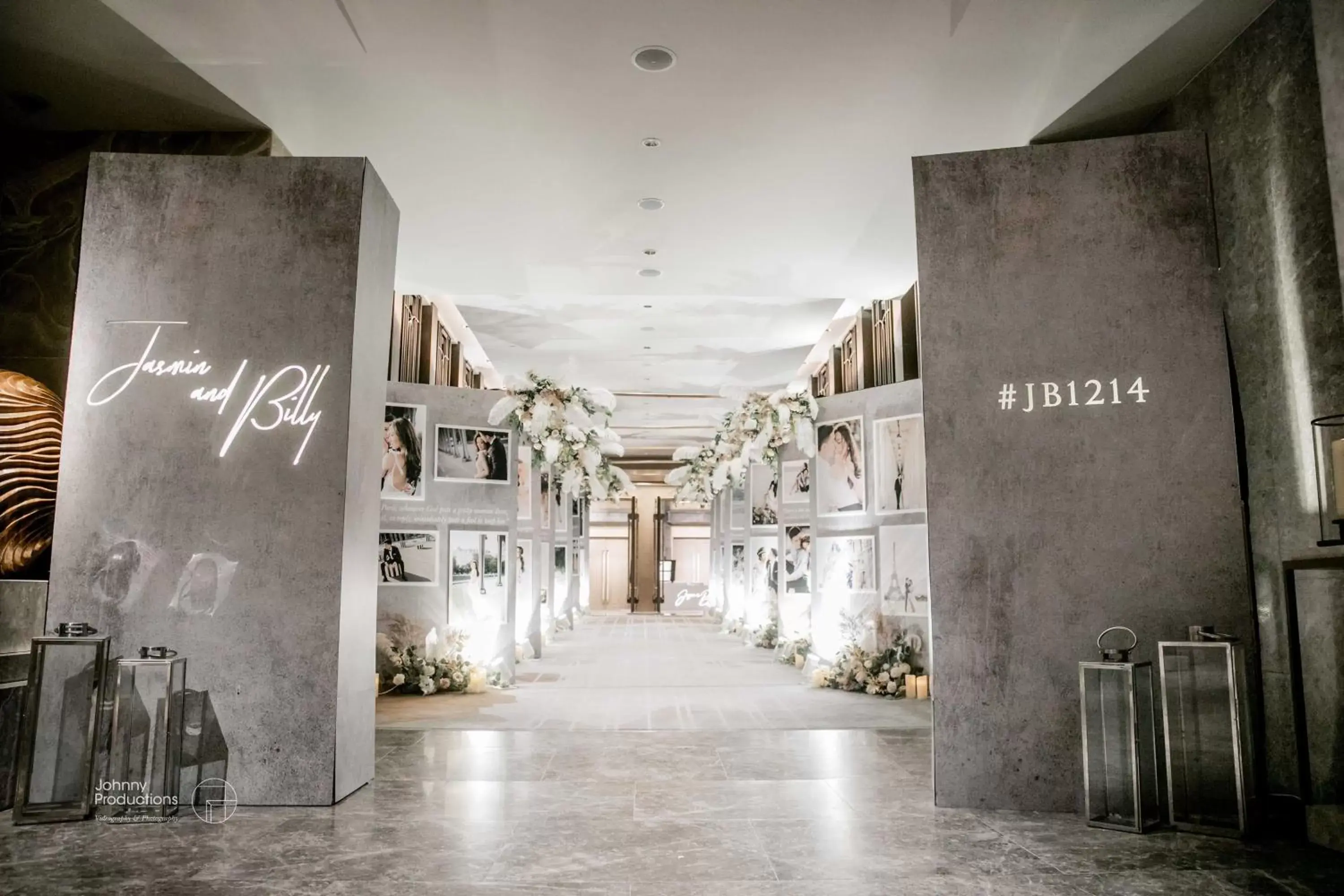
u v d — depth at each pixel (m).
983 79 4.89
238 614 4.25
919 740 5.84
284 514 4.32
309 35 4.48
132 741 4.12
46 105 5.10
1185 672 3.97
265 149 5.40
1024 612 4.21
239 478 4.34
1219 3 4.18
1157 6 4.22
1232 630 4.09
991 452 4.32
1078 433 4.28
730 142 5.59
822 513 9.20
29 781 3.87
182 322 4.44
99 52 4.61
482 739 5.88
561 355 12.57
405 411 8.59
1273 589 4.25
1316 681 3.99
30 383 4.60
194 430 4.37
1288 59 4.09
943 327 4.41
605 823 3.86
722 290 8.59
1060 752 4.11
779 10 4.30
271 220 4.50
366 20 4.35
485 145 5.61
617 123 5.36
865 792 4.44
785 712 7.02
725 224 6.89
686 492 17.62
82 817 3.88
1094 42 4.52
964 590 4.26
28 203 5.28
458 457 8.80
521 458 11.48
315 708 4.21
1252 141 4.34
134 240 4.49
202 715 4.20
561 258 7.64
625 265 7.84
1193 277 4.30
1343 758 3.84
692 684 8.91
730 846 3.54
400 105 5.13
